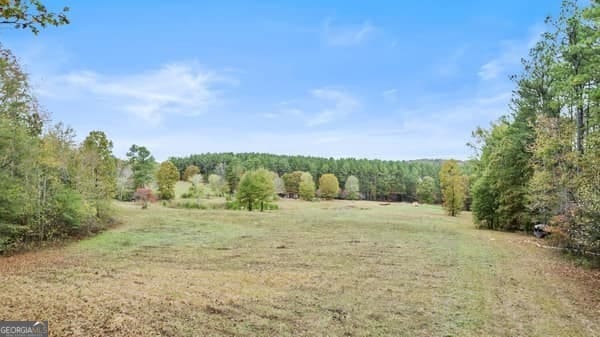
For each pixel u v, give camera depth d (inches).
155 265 422.0
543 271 398.3
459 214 1355.8
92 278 342.6
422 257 485.4
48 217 633.0
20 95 551.8
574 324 232.5
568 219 479.5
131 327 194.5
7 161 530.3
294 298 278.2
